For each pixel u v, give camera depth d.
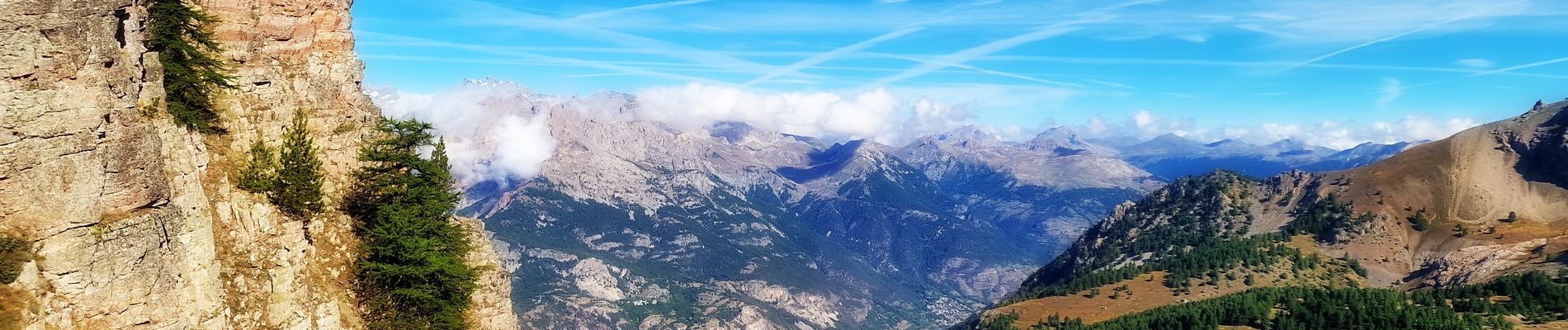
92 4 46.72
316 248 67.94
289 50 72.38
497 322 87.25
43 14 43.50
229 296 56.62
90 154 45.28
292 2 72.69
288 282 61.75
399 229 71.81
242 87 66.12
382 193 74.75
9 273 41.81
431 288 74.12
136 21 53.38
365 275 70.69
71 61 44.81
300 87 72.50
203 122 60.81
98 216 45.50
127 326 46.62
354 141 76.50
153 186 49.59
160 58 58.91
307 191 66.56
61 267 43.59
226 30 66.25
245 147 64.38
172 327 49.62
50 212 43.59
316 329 63.38
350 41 80.25
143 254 47.66
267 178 64.12
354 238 72.25
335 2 78.31
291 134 68.50
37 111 43.25
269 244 61.88
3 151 42.22
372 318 70.75
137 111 50.62
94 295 44.84
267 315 59.00
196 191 55.47
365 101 81.94
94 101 45.91
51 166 43.62
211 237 55.97
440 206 76.69
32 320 42.25
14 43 42.44
